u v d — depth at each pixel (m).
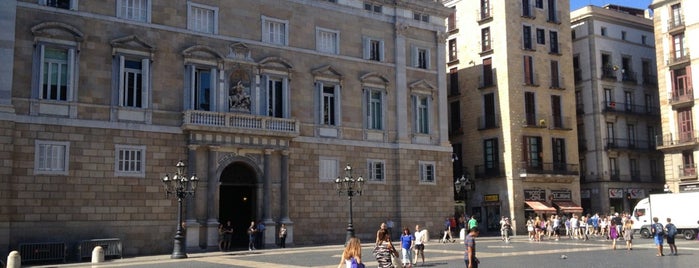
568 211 62.66
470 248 21.25
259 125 44.56
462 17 67.56
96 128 39.12
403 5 53.34
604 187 68.38
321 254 37.97
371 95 51.03
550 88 64.44
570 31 67.50
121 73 40.34
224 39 44.41
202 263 32.88
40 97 37.59
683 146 62.34
